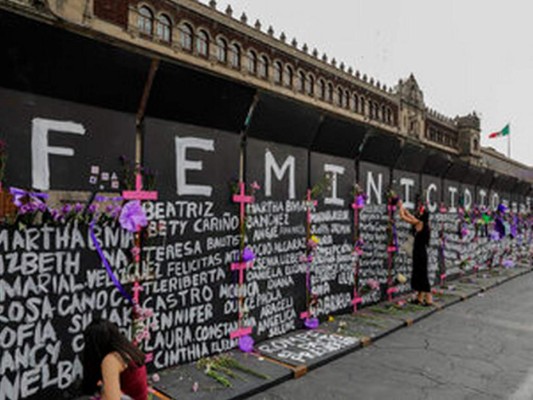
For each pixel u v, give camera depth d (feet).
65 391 11.22
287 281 18.45
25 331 10.52
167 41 71.51
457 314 23.88
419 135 120.26
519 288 33.22
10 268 10.24
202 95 14.29
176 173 14.07
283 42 90.48
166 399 11.76
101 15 61.26
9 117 10.19
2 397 10.12
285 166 18.42
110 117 12.30
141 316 12.50
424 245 24.81
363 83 107.96
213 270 15.24
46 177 10.87
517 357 16.75
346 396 12.85
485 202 42.57
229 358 14.76
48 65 10.64
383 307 23.94
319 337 18.01
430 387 13.70
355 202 22.56
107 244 12.17
